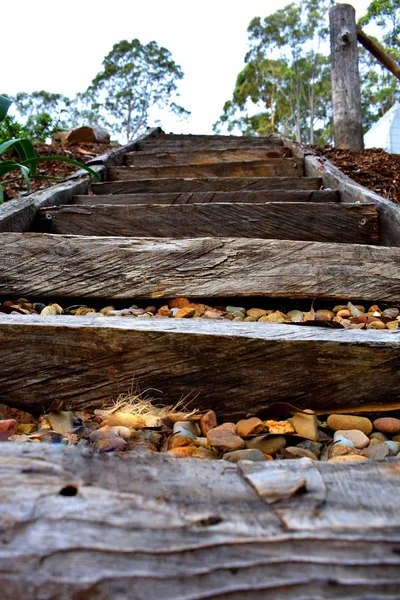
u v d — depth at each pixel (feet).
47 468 1.68
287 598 1.22
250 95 92.63
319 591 1.24
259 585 1.24
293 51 87.76
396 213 5.68
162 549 1.33
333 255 4.64
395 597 1.23
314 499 1.58
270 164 10.27
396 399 2.93
